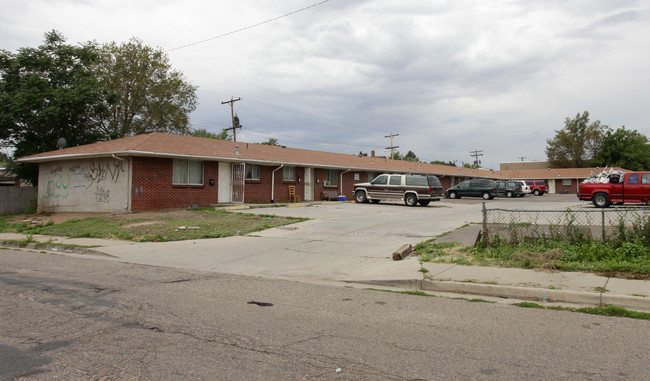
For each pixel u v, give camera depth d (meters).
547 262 8.51
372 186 27.89
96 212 21.22
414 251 10.70
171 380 3.78
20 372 3.93
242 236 14.23
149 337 4.90
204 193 23.33
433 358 4.32
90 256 11.61
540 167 77.56
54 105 26.42
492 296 7.09
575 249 9.14
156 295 6.97
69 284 7.77
